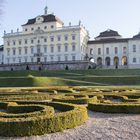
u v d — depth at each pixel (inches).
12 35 4407.0
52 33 4151.1
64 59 4072.3
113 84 2180.1
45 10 4382.4
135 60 3998.5
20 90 1176.8
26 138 394.0
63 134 415.8
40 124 412.2
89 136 407.2
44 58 4190.5
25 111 592.7
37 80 2148.1
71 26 4047.7
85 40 4315.9
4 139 389.1
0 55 4746.6
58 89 1190.9
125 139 390.9
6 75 2792.8
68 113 455.5
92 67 3823.8
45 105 608.7
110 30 4591.5
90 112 612.7
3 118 427.5
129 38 4099.4
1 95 933.2
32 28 4293.8
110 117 554.9
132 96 848.3
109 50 4192.9
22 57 4328.3
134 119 528.7
